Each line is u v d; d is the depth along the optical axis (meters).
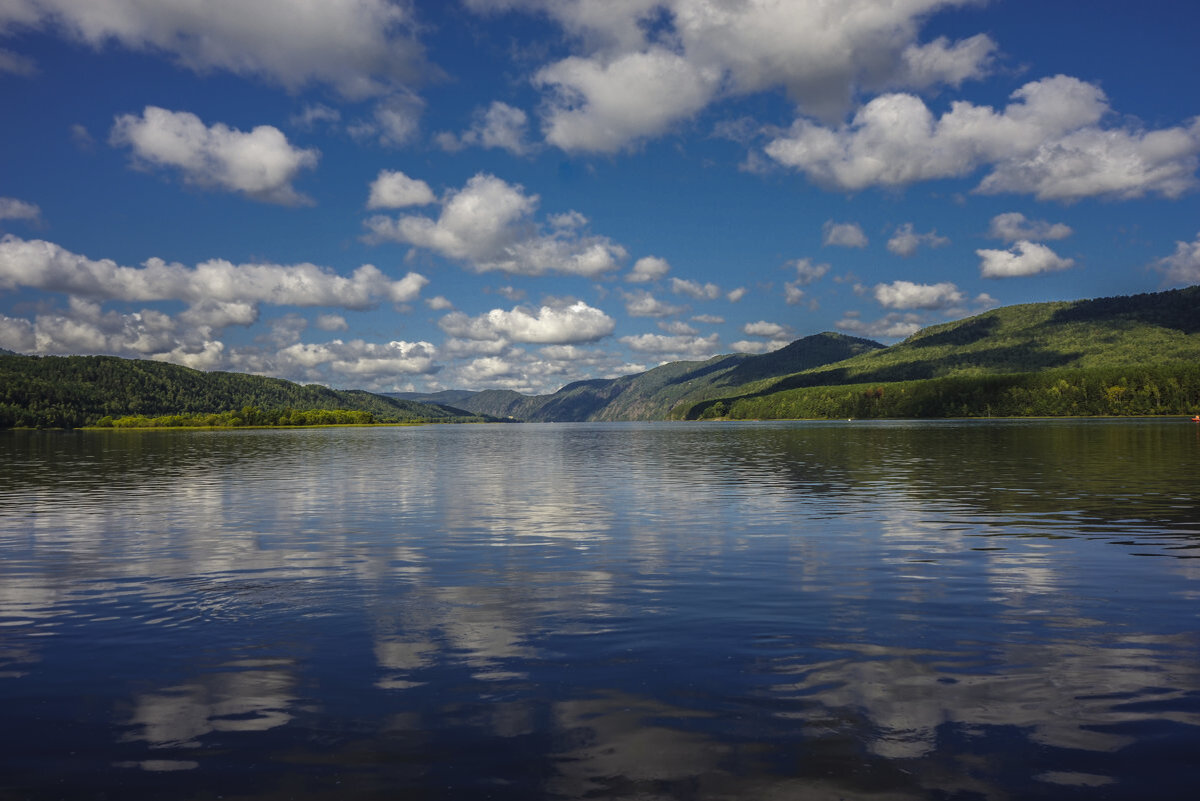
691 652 12.93
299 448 115.88
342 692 11.15
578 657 12.70
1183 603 16.22
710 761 8.81
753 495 39.47
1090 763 8.72
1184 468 53.00
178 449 111.38
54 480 53.03
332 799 7.98
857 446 95.62
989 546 23.47
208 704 10.74
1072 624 14.58
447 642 13.66
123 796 8.09
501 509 34.47
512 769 8.63
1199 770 8.52
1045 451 75.94
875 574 19.39
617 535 26.30
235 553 23.12
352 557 22.33
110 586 18.58
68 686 11.55
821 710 10.33
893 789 8.12
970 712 10.23
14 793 8.16
